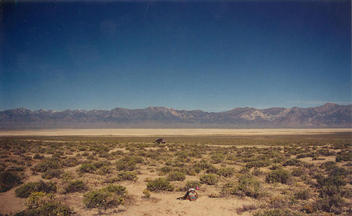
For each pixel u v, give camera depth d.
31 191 13.36
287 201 12.24
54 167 22.22
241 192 13.95
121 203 11.98
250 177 18.27
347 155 31.92
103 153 34.75
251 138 93.75
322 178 16.41
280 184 16.55
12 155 33.75
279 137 102.75
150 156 32.97
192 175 20.11
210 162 27.84
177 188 15.14
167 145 54.97
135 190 14.98
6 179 15.68
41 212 10.01
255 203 12.22
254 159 29.56
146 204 12.09
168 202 12.47
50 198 12.48
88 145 53.53
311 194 13.70
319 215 10.38
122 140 75.19
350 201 12.24
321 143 62.41
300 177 19.08
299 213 10.40
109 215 10.45
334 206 11.22
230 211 11.05
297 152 40.06
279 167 23.25
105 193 12.05
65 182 16.53
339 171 19.77
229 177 19.36
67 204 11.84
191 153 36.03
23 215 9.80
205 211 11.05
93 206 11.44
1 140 65.38
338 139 81.88
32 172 20.69
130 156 31.72
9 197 13.05
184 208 11.47
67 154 35.59
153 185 14.91
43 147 46.22
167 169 21.58
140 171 21.75
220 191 14.83
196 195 13.10
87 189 14.98
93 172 20.70
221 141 72.69
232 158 30.61
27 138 82.88
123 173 18.09
